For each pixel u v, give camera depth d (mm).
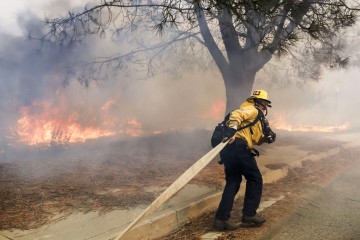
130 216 4480
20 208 4664
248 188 4566
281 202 5535
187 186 5812
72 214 4527
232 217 4902
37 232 3990
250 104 4734
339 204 5422
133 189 5586
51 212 4566
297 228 4488
